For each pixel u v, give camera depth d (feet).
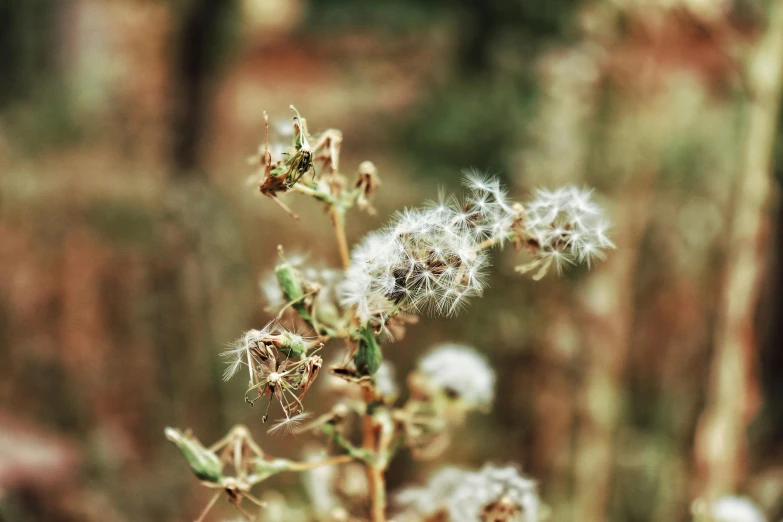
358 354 0.90
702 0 1.39
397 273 0.87
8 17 4.68
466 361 1.10
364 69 6.04
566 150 2.33
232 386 2.63
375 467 0.99
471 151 4.66
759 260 1.37
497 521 0.99
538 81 3.88
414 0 6.31
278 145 0.98
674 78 2.16
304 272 0.98
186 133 3.77
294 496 1.81
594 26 2.10
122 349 2.72
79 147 4.08
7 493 2.06
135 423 2.62
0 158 3.62
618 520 2.16
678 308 2.57
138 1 3.93
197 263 2.84
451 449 2.41
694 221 2.57
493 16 5.08
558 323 2.25
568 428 2.22
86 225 2.95
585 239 0.91
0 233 2.96
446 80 5.35
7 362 2.74
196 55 3.79
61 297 2.82
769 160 1.37
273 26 6.51
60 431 2.61
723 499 1.22
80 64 4.30
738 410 1.37
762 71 1.36
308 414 0.85
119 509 2.33
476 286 0.87
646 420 2.46
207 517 2.32
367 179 0.96
